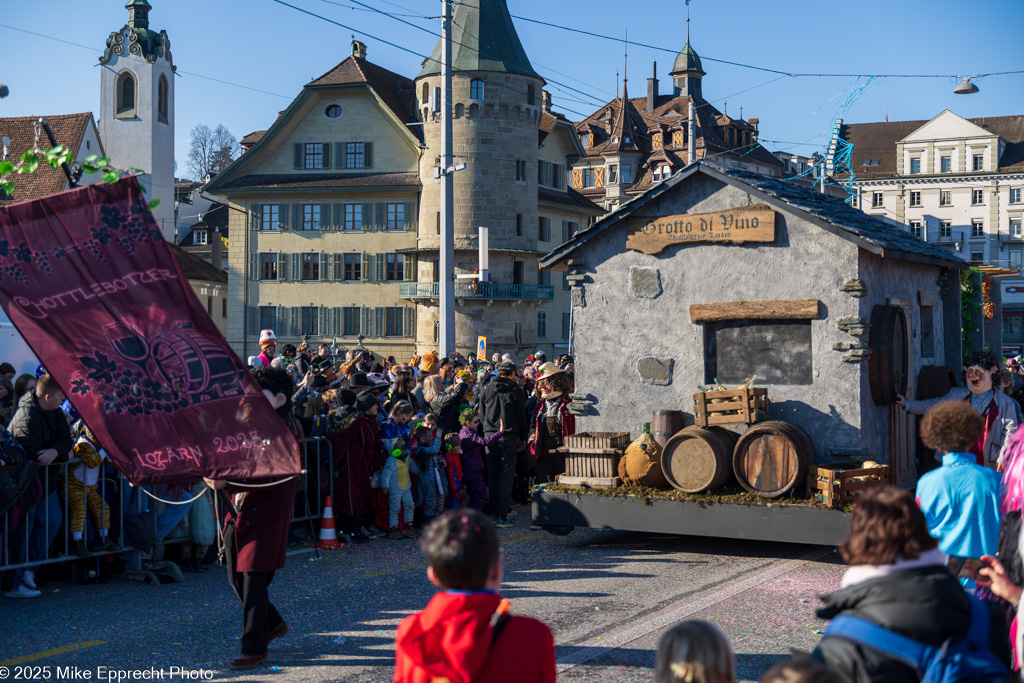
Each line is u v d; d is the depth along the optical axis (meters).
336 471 10.41
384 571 9.09
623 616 7.34
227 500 6.37
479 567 3.11
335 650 6.57
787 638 6.71
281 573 9.02
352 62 56.28
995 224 92.50
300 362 14.48
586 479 10.23
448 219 21.28
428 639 3.07
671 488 9.88
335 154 55.84
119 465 6.13
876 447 9.97
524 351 55.50
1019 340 65.25
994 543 4.51
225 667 6.21
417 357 19.34
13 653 6.48
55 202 6.27
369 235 55.16
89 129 62.91
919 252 10.59
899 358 9.92
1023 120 96.94
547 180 60.22
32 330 6.19
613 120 82.56
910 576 3.17
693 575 8.77
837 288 9.73
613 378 10.98
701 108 84.31
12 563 7.88
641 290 10.84
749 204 10.14
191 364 6.24
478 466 11.91
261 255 56.28
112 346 6.24
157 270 6.33
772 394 10.02
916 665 3.07
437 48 53.97
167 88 74.56
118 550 8.51
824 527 8.85
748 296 10.20
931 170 94.69
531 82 54.69
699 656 2.68
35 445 7.89
